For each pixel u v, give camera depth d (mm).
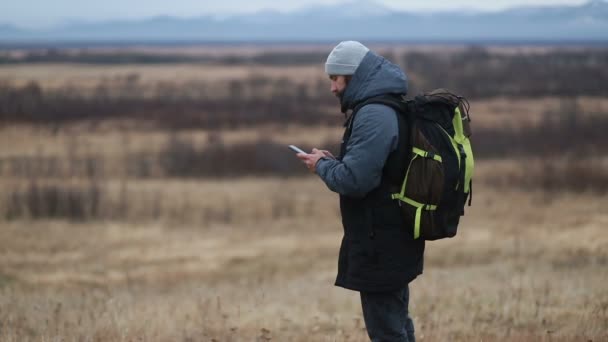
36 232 32031
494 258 23344
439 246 26891
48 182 44281
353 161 4703
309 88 132125
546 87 131750
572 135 64750
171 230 34062
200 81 162000
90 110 95312
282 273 23594
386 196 4828
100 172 50625
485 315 9227
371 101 4812
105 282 21375
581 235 27844
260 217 38219
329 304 11750
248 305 10797
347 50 4934
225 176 50812
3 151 61406
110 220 35906
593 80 147375
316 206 41250
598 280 12328
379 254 4879
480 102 107750
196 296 12641
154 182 48281
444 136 4770
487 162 54344
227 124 81812
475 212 37719
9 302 11492
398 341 5098
